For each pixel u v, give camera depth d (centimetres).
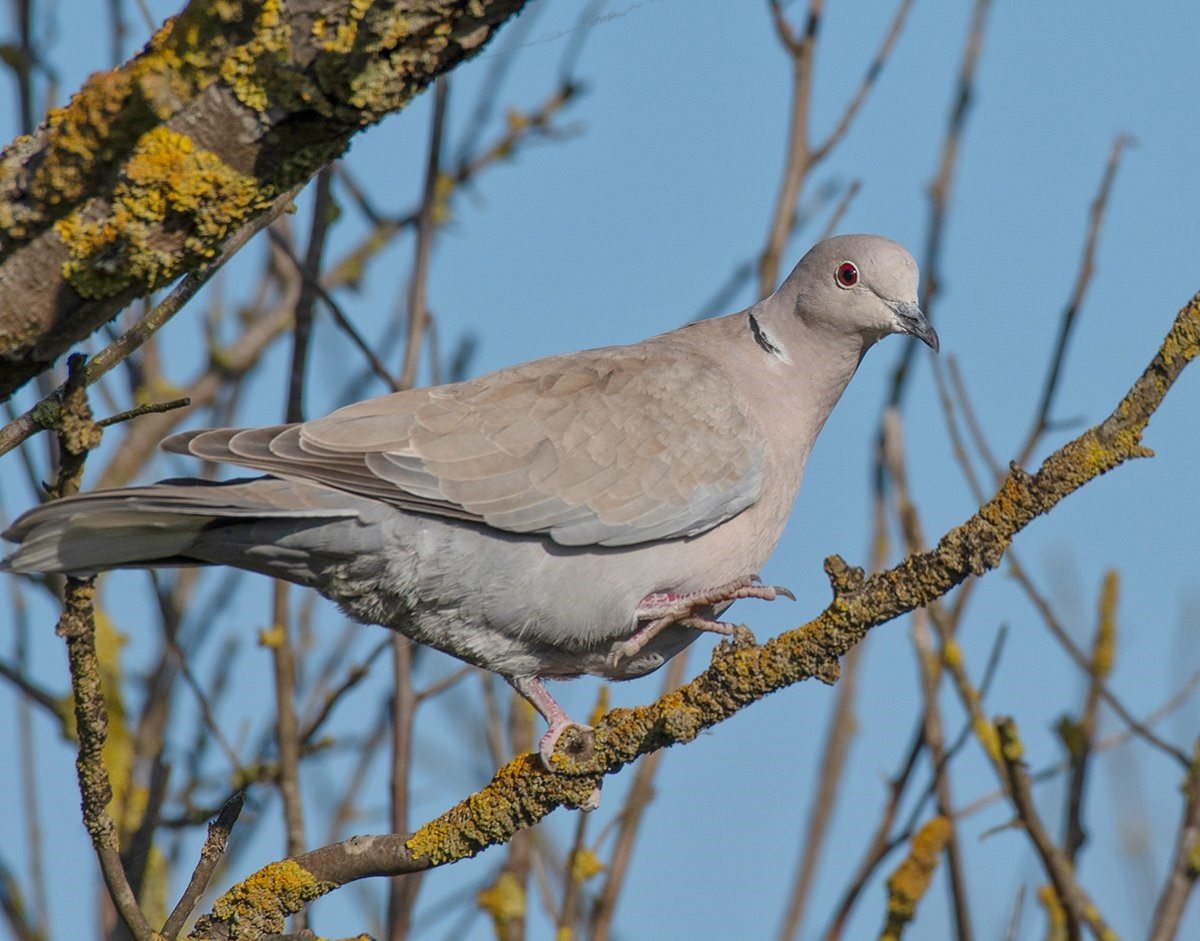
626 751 732
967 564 651
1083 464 639
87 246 596
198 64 581
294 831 996
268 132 593
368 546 880
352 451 874
